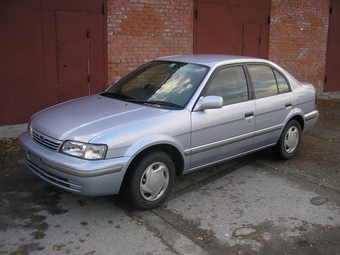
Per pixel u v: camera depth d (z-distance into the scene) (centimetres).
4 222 398
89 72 847
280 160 618
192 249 358
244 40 1111
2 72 750
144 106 459
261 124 543
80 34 822
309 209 446
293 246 368
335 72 1408
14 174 530
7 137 700
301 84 636
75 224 399
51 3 778
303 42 1276
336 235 390
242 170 571
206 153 474
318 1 1282
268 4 1146
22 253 345
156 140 411
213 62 507
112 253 348
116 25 866
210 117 468
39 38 777
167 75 510
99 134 388
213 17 1023
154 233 385
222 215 427
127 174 407
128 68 900
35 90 789
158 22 927
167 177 437
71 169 376
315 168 586
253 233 389
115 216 418
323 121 936
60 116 441
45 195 466
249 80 536
